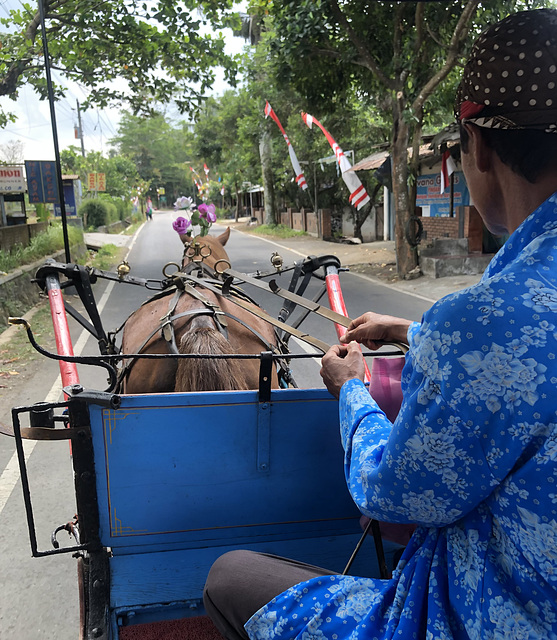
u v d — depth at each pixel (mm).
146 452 1806
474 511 996
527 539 899
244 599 1331
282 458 1917
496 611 935
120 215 47812
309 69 12992
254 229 36031
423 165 18359
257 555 1425
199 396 1796
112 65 14867
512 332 875
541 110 932
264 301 10984
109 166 58062
